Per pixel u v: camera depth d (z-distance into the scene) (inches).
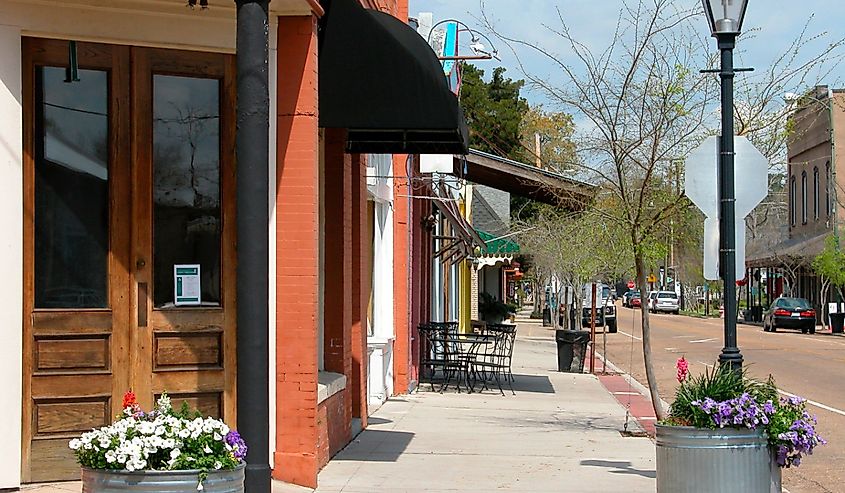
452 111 413.1
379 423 587.8
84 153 349.1
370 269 697.0
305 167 372.2
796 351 1391.5
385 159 685.9
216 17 360.2
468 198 1584.6
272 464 372.5
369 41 414.9
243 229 265.9
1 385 324.5
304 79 373.7
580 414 665.0
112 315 347.3
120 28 350.3
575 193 639.8
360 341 555.8
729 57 373.1
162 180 358.3
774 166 565.9
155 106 358.9
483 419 622.2
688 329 2121.1
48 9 340.8
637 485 410.0
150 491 227.1
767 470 315.6
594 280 1246.3
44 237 341.7
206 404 357.4
